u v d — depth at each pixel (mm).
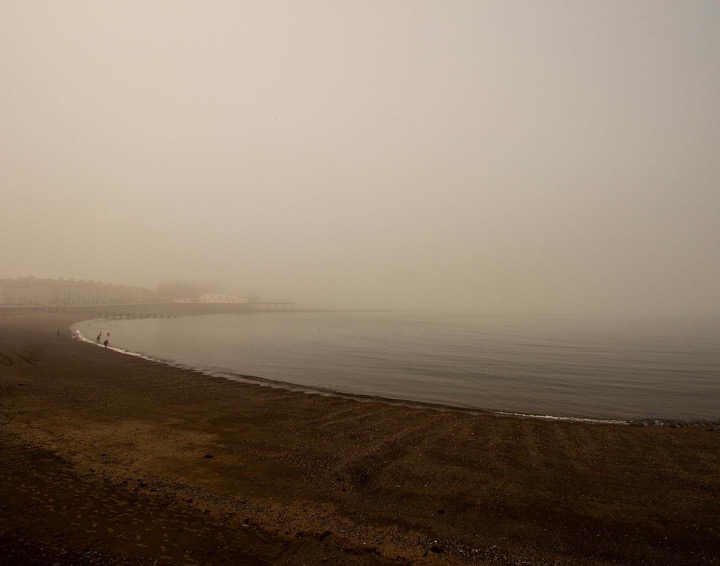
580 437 16641
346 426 17625
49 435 14359
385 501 10289
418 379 33625
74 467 11414
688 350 60906
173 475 11375
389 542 8242
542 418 21375
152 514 8859
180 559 7160
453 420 19078
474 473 12383
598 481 11945
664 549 8344
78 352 40250
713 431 18266
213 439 15086
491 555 7922
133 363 35094
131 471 11461
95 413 18031
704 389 31016
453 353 53062
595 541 8602
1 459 11688
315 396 24141
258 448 14211
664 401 26938
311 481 11438
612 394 28969
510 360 46750
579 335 91688
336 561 7414
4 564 6680
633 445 15625
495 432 17141
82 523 8250
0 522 8094
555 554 8055
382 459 13484
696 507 10305
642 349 61719
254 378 31031
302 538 8211
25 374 26984
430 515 9570
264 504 9773
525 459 13812
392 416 19609
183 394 23328
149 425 16578
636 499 10734
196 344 59000
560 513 9859
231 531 8336
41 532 7793
